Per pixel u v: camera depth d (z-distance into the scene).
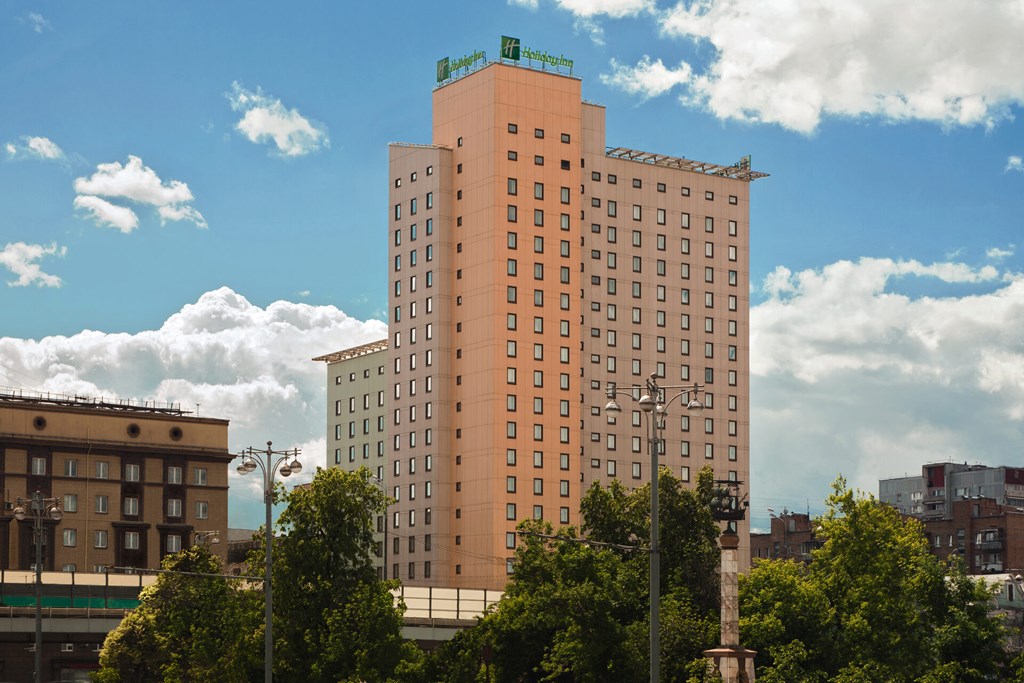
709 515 112.00
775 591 101.19
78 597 127.81
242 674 96.81
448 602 139.50
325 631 96.12
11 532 186.12
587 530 114.12
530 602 104.31
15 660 121.81
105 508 192.75
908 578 101.88
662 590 107.81
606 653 99.75
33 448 189.12
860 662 98.75
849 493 104.56
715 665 85.88
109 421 195.12
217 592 104.00
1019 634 113.38
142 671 105.62
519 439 199.12
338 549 98.06
